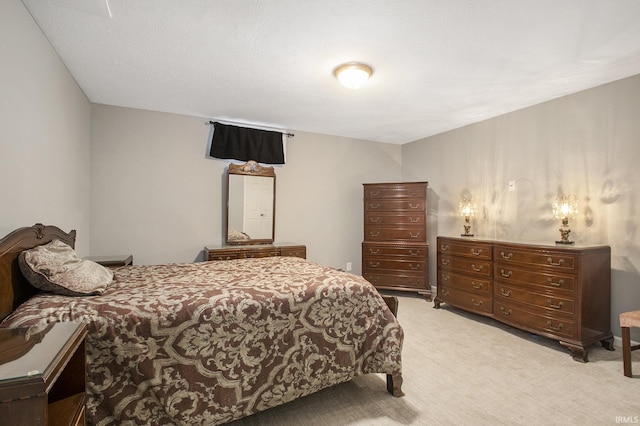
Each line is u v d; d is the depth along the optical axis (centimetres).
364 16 187
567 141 310
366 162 496
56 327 103
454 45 218
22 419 69
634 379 213
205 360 147
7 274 135
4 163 158
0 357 80
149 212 355
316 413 176
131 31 203
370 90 300
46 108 211
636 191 264
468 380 211
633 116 265
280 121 400
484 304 322
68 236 226
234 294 163
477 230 401
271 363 163
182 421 140
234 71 260
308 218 452
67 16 187
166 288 170
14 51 167
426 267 424
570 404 184
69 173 262
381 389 200
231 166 390
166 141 363
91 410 127
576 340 245
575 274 248
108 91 302
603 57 235
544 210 329
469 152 412
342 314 185
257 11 182
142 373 134
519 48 222
